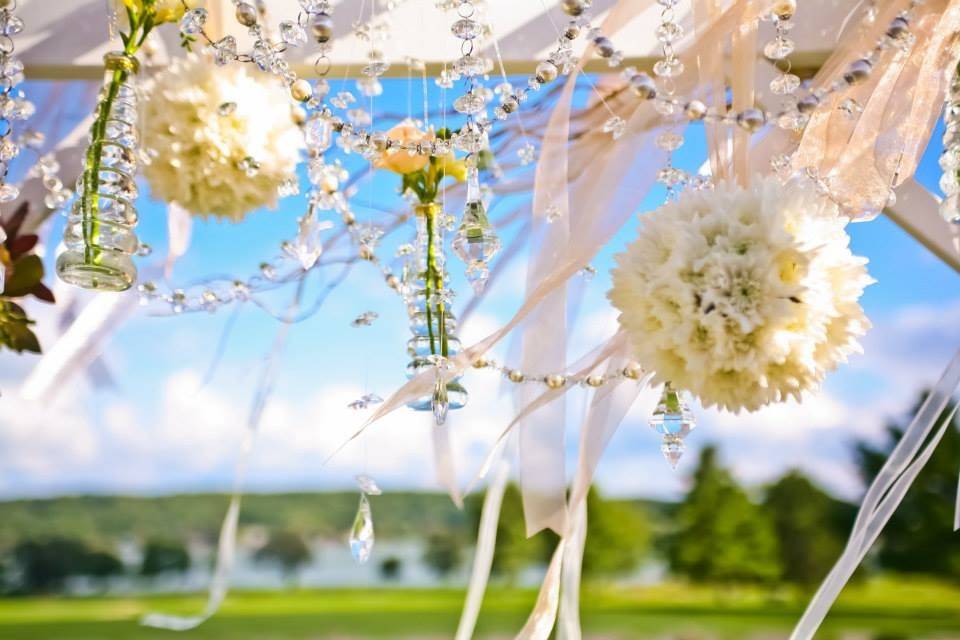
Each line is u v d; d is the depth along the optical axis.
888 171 0.90
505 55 1.10
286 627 4.95
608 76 1.18
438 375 0.92
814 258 0.76
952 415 0.94
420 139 1.04
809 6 1.07
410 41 1.10
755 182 0.82
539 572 4.75
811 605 0.93
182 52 1.12
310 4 0.90
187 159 0.95
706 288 0.75
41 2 1.12
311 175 0.99
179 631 4.97
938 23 0.92
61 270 0.91
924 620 4.43
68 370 1.39
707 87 0.96
